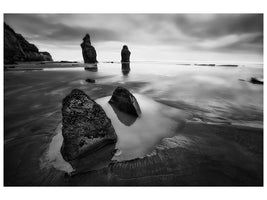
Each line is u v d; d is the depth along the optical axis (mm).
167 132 5301
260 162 3895
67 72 25312
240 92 12695
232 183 3320
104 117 4383
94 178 3334
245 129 5652
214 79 20188
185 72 30016
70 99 4047
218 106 8750
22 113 7125
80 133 3885
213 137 5059
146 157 3941
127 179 3318
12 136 5051
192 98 10555
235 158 4031
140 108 6695
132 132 4996
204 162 3842
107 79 19484
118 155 3977
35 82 15203
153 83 16797
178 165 3703
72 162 3682
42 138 4898
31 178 3363
